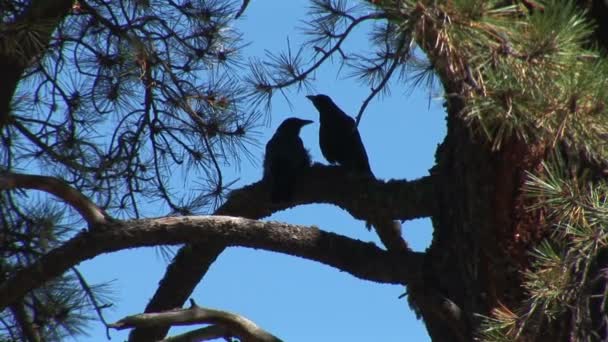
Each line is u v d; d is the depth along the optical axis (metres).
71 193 12.79
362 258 13.02
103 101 14.97
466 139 11.02
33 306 14.05
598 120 7.86
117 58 14.84
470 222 11.30
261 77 9.70
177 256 14.91
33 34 11.58
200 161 15.20
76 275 14.11
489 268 11.10
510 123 7.93
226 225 12.97
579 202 8.48
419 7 7.47
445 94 8.02
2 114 13.04
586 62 8.02
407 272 12.78
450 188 11.95
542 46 7.55
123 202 15.14
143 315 12.59
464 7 7.45
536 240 10.82
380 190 13.73
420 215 13.39
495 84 7.82
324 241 13.02
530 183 9.00
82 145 15.10
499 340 8.66
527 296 10.84
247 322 12.89
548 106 7.82
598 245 8.55
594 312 10.00
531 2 8.27
